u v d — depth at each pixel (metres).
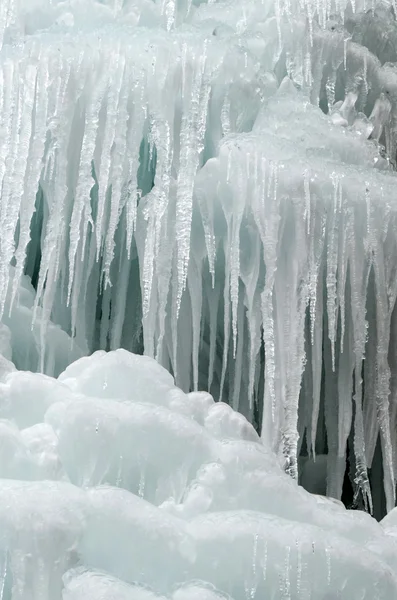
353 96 6.64
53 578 3.50
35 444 4.03
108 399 4.31
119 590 3.45
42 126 5.45
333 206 5.58
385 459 5.78
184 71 5.70
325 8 6.96
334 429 6.14
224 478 4.19
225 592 3.73
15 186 5.31
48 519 3.53
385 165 6.27
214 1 6.96
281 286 5.55
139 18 6.57
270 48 6.50
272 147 5.53
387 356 5.98
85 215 5.44
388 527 4.89
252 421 5.95
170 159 5.61
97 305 6.48
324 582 3.90
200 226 5.67
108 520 3.68
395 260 5.82
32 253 6.28
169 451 4.19
